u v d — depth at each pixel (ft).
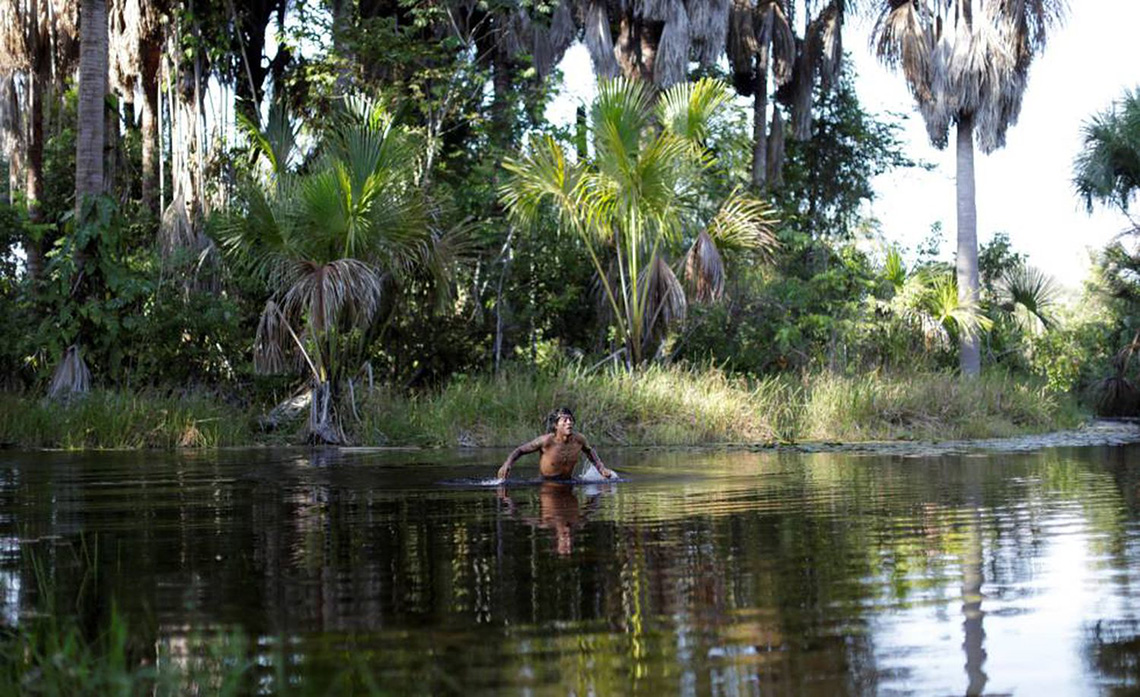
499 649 9.48
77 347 52.31
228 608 11.35
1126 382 82.89
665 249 61.46
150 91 69.05
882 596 11.60
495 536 16.62
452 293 56.90
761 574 12.97
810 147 102.68
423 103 63.98
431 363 64.28
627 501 22.08
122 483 27.25
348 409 51.34
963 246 76.38
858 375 64.13
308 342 51.19
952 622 10.34
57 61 70.23
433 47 66.80
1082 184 82.12
